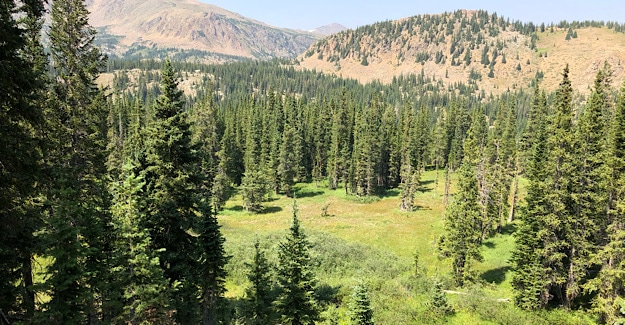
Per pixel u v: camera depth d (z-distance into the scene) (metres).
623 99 26.64
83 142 24.11
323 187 93.44
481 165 51.38
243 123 104.75
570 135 27.27
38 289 12.49
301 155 94.12
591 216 27.55
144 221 17.55
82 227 13.98
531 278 28.67
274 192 88.50
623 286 25.08
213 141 84.88
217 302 22.44
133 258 15.62
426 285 33.38
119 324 16.06
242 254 39.88
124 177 17.86
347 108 111.12
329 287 31.88
